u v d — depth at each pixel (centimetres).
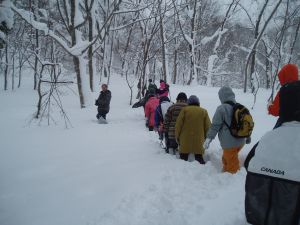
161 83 1215
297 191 229
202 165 643
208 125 706
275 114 496
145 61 2138
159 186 518
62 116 1428
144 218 414
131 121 1350
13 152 761
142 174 577
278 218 235
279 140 251
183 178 563
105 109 1273
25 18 1596
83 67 1806
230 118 614
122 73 3388
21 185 532
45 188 516
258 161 251
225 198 482
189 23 3634
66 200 468
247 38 4228
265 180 243
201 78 4862
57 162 670
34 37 2764
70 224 398
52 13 2344
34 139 923
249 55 2645
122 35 3794
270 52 3028
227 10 3412
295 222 229
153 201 461
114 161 673
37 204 456
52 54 2158
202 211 437
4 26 734
